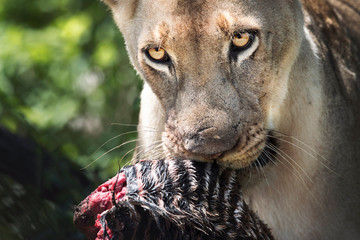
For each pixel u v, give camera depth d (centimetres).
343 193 885
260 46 745
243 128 722
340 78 909
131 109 1398
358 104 924
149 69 773
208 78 724
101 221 617
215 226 642
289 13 780
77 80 1532
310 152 853
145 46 762
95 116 1484
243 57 741
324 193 871
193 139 690
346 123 892
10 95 1445
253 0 741
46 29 1622
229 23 723
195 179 654
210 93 718
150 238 626
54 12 1698
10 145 1118
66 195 1077
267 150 784
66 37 1566
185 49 728
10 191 956
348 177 889
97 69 1529
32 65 1551
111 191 648
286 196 855
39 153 1115
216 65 727
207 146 684
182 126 705
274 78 772
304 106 837
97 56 1501
